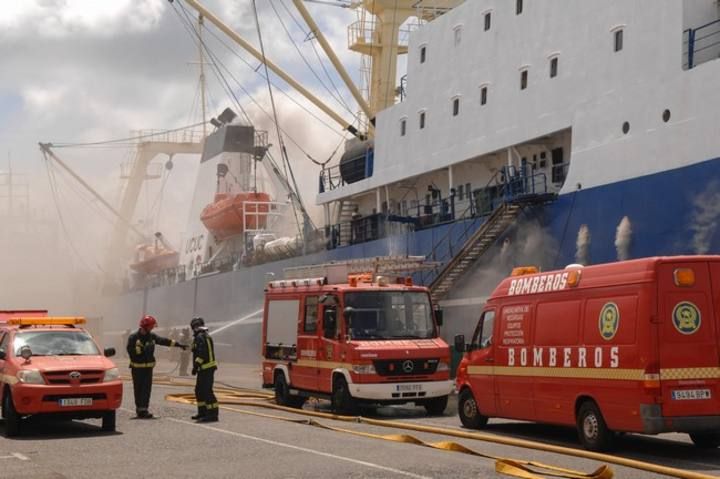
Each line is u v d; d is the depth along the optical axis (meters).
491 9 28.75
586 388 13.23
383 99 39.91
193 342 17.28
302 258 41.09
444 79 31.02
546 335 14.30
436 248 30.64
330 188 40.22
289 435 14.70
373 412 20.47
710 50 21.41
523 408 14.88
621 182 22.69
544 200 25.19
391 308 19.62
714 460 12.26
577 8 24.91
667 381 12.10
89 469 11.20
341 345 19.27
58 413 15.07
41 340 16.17
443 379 19.36
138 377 17.92
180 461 11.80
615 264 12.99
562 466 11.41
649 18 22.23
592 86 24.09
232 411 19.61
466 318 28.39
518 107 27.17
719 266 12.44
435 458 11.77
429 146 31.72
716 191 19.92
